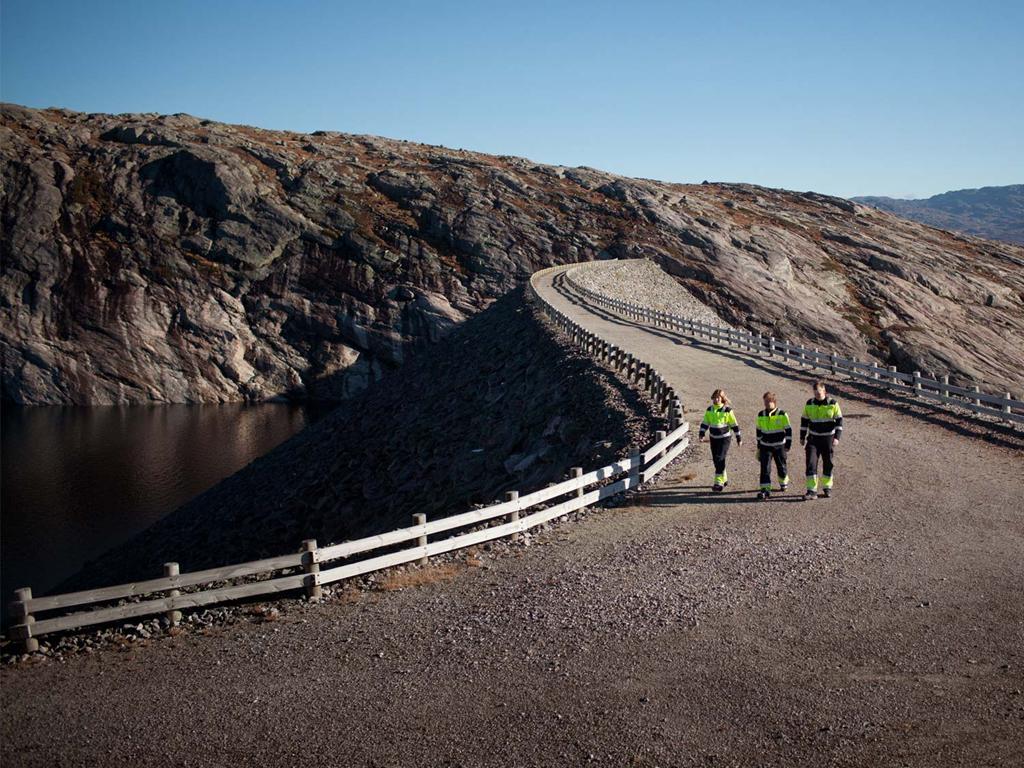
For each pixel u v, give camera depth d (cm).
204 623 1138
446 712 835
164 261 7650
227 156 8438
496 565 1296
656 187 10581
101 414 6662
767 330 6906
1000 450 1820
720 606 1053
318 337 7644
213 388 7331
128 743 812
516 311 5000
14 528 3656
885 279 8338
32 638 1059
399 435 3547
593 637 988
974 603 1015
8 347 7056
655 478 1722
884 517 1391
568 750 749
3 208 7606
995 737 725
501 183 9581
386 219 8462
